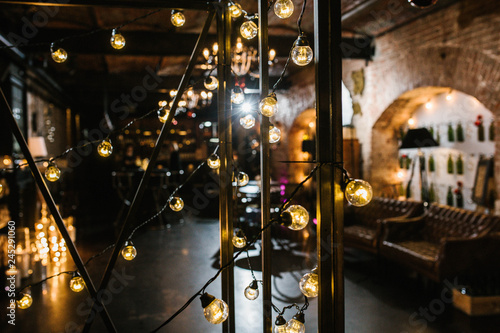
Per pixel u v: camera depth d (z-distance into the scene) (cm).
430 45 529
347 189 131
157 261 545
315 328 335
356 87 721
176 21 200
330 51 136
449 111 595
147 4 185
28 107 691
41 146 621
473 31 457
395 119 677
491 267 385
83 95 1170
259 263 494
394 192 700
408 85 579
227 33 204
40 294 417
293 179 1038
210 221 844
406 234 483
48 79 810
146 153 1327
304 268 499
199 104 1195
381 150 689
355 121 731
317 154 137
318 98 137
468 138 563
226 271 208
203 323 349
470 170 562
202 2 189
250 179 1232
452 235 444
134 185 889
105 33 569
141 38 583
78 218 891
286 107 1068
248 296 171
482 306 356
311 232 623
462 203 579
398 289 430
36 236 509
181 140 1438
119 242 174
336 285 138
